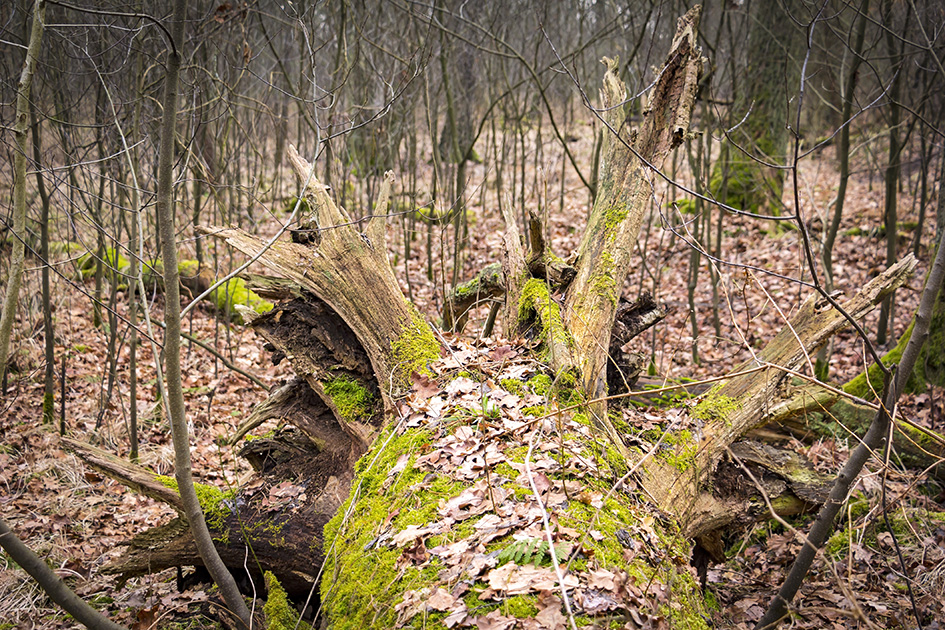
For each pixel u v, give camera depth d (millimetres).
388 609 2348
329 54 10570
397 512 2859
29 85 3766
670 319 8594
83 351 7082
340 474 3664
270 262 3955
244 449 3957
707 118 7566
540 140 11906
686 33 4770
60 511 4812
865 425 5148
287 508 3533
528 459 2721
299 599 3592
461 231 9672
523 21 13156
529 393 3500
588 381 3646
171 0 5914
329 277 3979
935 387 5402
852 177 14172
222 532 3504
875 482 4660
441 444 3176
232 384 6957
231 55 7871
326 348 3957
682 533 3180
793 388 3809
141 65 5391
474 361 3859
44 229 5516
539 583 2223
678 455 3518
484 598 2209
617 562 2400
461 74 13312
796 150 2262
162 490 3494
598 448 3205
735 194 11336
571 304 4090
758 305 8609
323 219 4230
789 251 9898
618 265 4211
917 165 12227
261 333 4000
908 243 9609
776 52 10023
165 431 5953
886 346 7258
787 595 2973
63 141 5934
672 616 2314
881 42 9523
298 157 4723
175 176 5750
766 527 4750
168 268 2566
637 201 4465
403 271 9992
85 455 3451
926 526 4371
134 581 4137
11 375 6516
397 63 9680
